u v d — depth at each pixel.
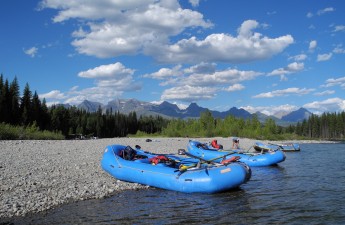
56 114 95.69
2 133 35.41
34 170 15.33
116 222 9.43
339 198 12.44
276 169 21.27
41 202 10.89
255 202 11.82
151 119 172.00
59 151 22.86
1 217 9.51
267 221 9.61
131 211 10.53
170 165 15.59
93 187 13.34
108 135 127.81
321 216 10.07
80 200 11.65
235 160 14.38
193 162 15.58
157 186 13.91
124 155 16.44
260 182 16.03
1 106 69.44
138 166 14.62
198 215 10.19
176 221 9.59
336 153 37.62
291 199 12.30
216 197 12.55
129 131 148.50
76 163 17.97
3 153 20.22
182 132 81.81
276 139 82.94
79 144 30.34
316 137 142.38
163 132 96.75
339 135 143.25
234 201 11.96
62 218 9.65
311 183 15.76
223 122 86.44
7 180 13.16
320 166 23.03
